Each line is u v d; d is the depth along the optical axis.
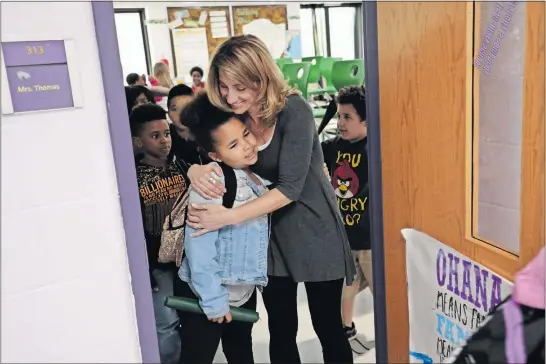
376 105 1.53
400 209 1.57
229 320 1.55
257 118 1.44
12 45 1.09
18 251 1.15
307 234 1.57
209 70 1.39
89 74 1.18
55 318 1.21
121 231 1.26
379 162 1.57
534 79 1.14
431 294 1.52
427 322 1.55
